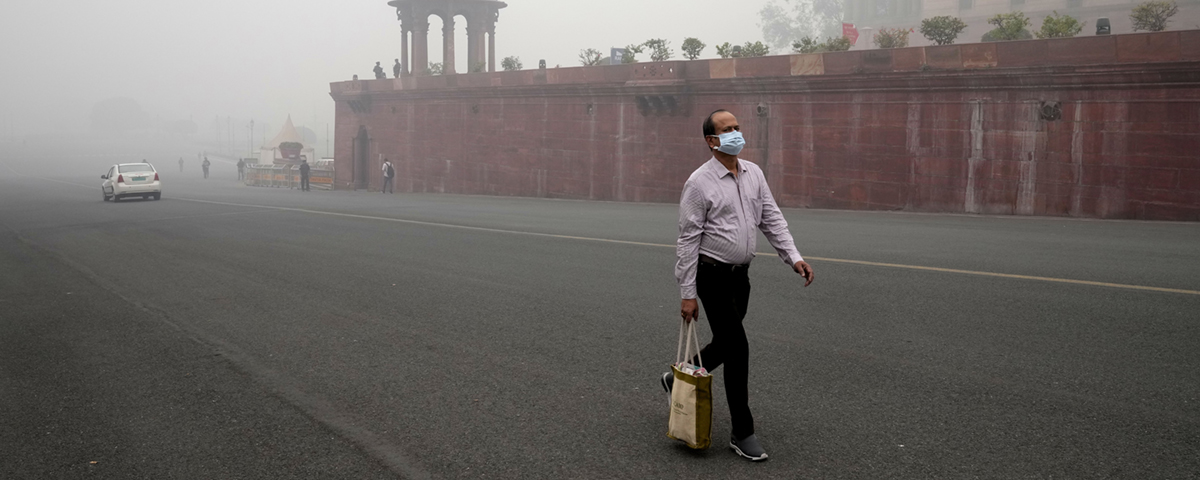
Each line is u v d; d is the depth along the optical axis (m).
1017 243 11.48
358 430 4.23
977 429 4.00
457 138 36.22
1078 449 3.72
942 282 7.97
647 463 3.71
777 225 3.91
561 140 30.84
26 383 5.27
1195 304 6.64
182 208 23.33
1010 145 18.84
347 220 17.59
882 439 3.92
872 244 11.51
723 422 4.31
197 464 3.81
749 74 23.81
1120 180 17.23
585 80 29.27
